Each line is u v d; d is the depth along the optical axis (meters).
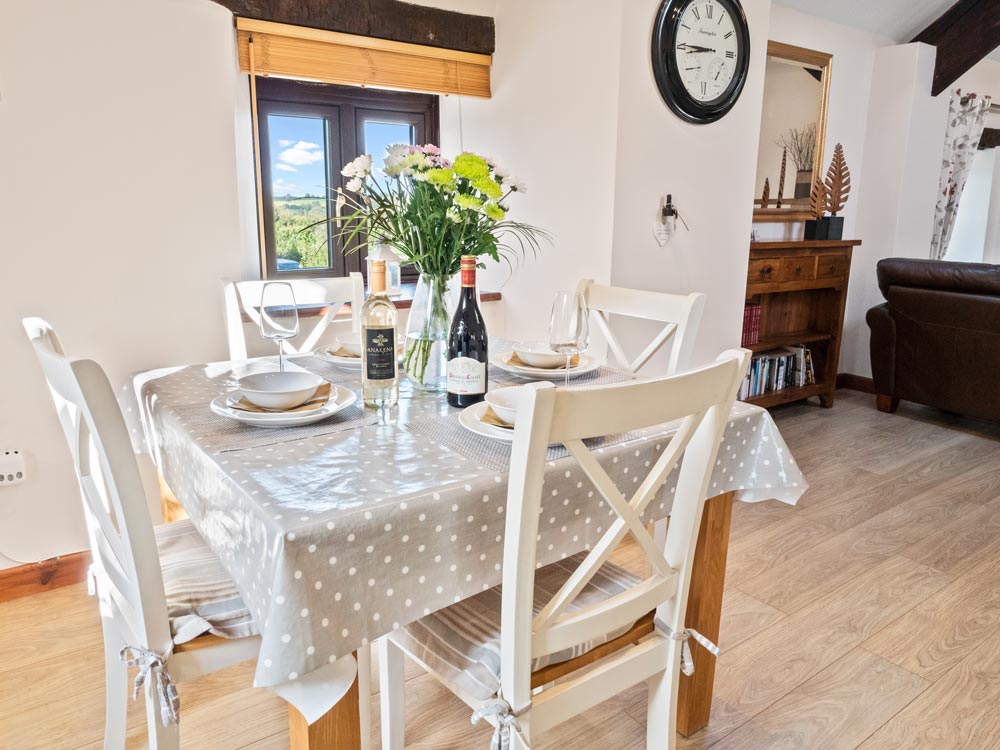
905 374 4.02
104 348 2.20
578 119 2.71
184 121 2.21
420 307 1.60
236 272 2.39
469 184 1.45
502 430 1.26
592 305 2.23
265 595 0.97
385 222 1.55
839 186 4.11
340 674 1.03
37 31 1.95
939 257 5.08
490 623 1.24
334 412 1.39
